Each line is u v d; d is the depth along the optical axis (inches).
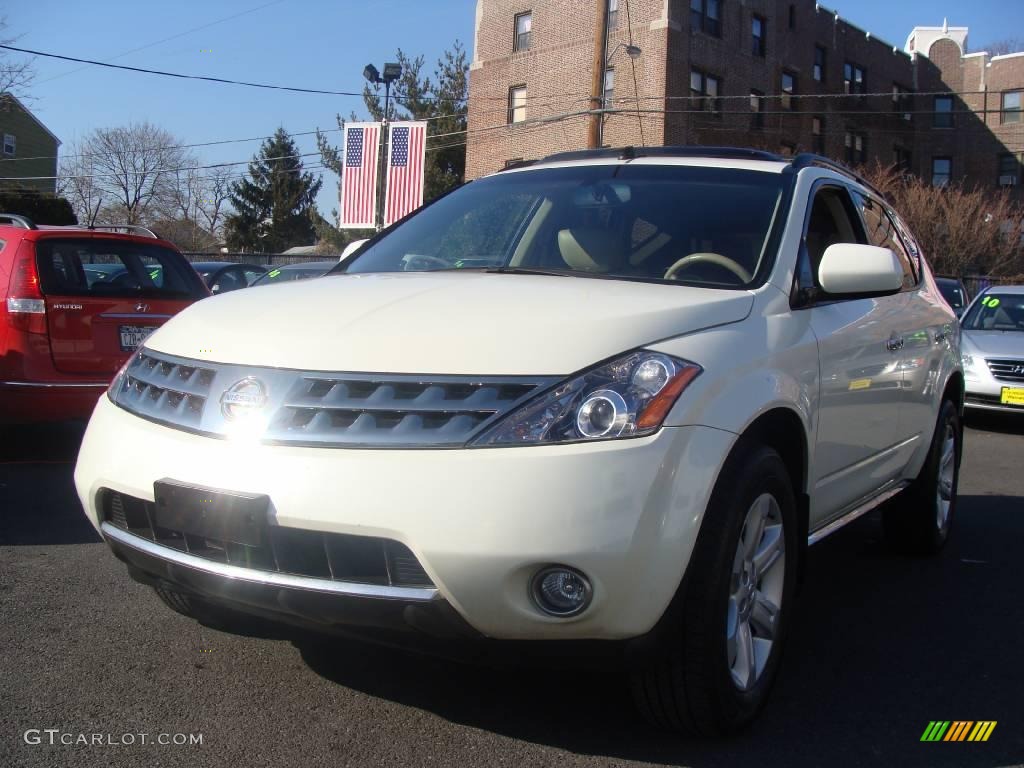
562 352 104.5
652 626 102.3
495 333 107.8
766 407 116.2
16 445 287.7
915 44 1822.1
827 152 1480.1
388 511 99.0
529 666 104.7
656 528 99.7
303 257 1333.7
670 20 1135.0
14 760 107.3
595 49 822.5
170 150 2353.6
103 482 119.1
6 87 1230.9
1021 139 1784.0
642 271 140.3
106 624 149.3
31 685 127.0
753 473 113.7
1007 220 1492.4
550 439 99.1
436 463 99.7
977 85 1791.3
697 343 111.8
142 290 276.4
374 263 159.8
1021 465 337.1
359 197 1033.5
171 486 109.7
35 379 252.7
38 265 255.4
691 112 1097.4
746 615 119.4
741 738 120.1
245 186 2421.3
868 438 161.8
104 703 122.5
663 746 116.5
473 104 1328.7
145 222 2337.6
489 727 119.6
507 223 159.6
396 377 105.6
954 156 1796.3
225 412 110.7
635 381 103.4
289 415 107.1
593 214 154.0
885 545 212.5
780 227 143.7
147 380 123.9
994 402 409.1
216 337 120.2
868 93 1583.4
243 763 108.8
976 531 237.5
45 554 184.7
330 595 102.5
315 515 101.1
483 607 98.7
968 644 158.1
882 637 160.4
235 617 148.6
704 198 151.8
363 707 123.8
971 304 477.1
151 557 116.0
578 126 1207.6
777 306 131.6
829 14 1456.7
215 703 123.5
